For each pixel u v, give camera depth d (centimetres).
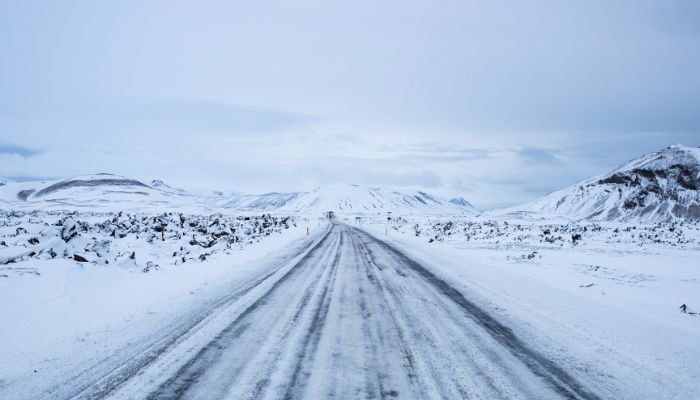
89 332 694
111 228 2338
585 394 470
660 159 17088
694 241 3434
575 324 775
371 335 680
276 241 2844
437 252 2222
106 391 464
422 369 533
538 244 2812
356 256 1928
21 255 1253
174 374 509
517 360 574
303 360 559
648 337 705
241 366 536
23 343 634
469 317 811
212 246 2147
